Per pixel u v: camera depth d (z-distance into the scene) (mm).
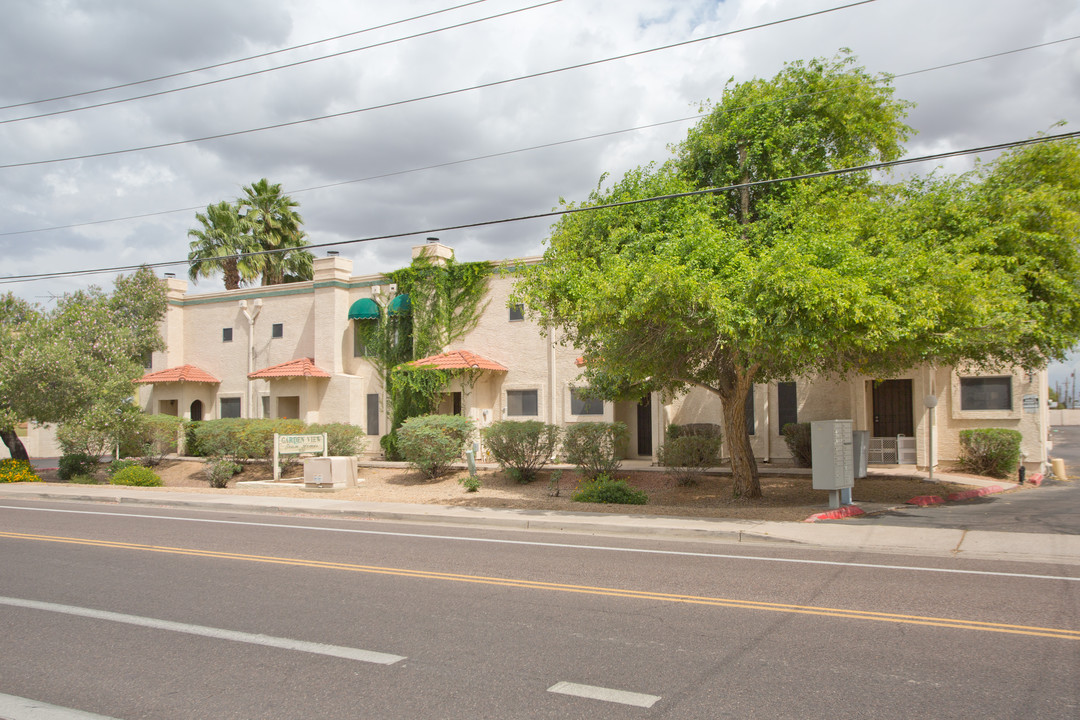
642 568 9328
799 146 15586
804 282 11602
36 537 12125
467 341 26172
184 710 4887
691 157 16578
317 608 7406
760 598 7688
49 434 37812
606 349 14984
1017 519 13117
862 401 20453
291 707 4906
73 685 5359
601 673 5461
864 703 4836
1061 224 14562
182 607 7480
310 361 28656
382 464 24453
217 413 31562
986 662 5609
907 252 13102
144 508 16781
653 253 14336
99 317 26156
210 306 31984
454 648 6090
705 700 4914
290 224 41969
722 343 13391
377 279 27969
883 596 7723
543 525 13203
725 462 21891
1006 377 20500
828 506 14242
